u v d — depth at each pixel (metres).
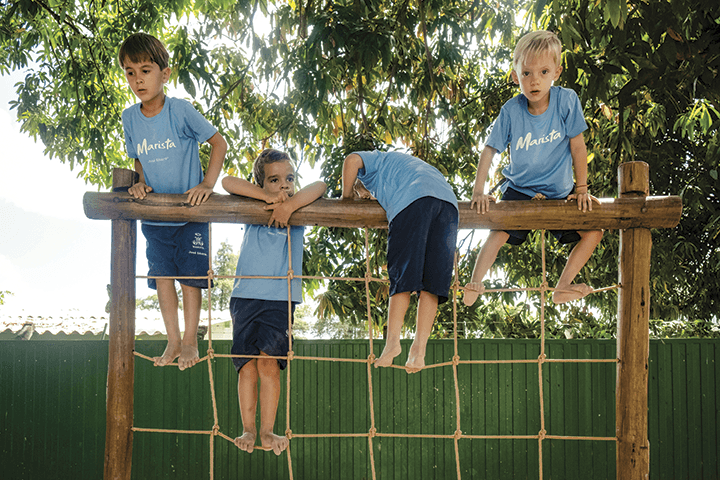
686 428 7.50
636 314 2.51
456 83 8.58
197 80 7.22
